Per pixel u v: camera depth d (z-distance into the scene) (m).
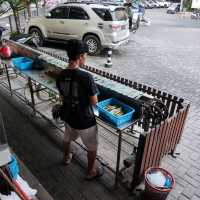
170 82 6.54
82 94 2.38
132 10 13.56
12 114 4.55
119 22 8.28
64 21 8.86
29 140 3.84
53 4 11.57
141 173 2.79
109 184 3.01
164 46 10.83
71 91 2.40
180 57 9.10
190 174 3.24
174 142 3.40
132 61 8.35
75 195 2.85
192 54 9.61
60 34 9.21
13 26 11.20
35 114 4.53
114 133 3.86
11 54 5.16
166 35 13.55
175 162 3.45
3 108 4.75
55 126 4.17
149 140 2.57
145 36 12.99
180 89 6.08
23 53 4.87
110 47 8.48
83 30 8.62
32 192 2.10
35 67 4.31
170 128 2.97
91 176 3.03
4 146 1.93
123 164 3.29
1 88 5.62
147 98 2.84
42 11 11.55
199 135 4.13
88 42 8.72
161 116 2.79
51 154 3.54
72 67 2.33
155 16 24.05
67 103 2.52
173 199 2.85
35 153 3.55
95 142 2.75
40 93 5.30
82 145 3.66
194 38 13.02
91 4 8.55
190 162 3.46
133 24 13.48
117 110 2.79
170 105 3.58
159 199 2.61
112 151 3.62
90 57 8.62
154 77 6.88
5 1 8.43
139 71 7.34
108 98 3.13
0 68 6.28
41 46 9.90
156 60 8.59
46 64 4.12
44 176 3.12
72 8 8.68
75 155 3.49
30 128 4.14
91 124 2.60
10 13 10.80
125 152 3.60
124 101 2.93
